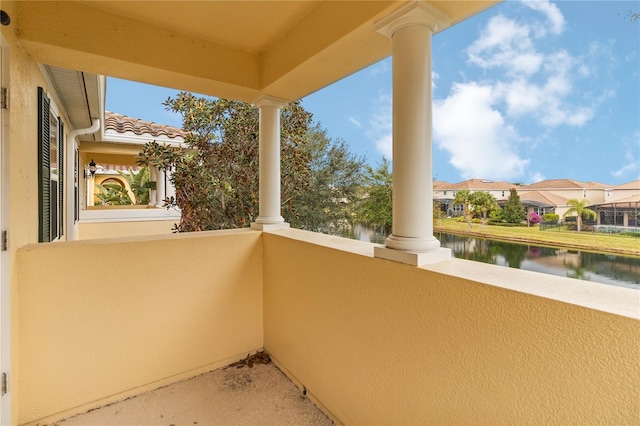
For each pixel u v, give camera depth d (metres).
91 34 1.99
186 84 2.53
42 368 1.93
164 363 2.36
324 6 1.94
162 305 2.34
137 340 2.25
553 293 1.09
